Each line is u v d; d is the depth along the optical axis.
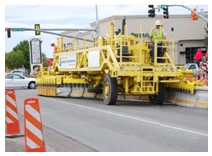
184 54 64.81
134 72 18.50
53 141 10.96
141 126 12.96
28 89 37.34
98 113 16.31
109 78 19.34
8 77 38.09
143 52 19.12
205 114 15.66
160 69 18.80
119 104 20.05
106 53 19.97
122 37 19.00
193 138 10.99
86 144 10.52
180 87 18.91
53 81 25.48
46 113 16.75
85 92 24.70
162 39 19.12
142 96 21.52
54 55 27.77
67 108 18.38
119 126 13.05
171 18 64.00
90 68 21.70
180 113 16.05
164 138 11.05
